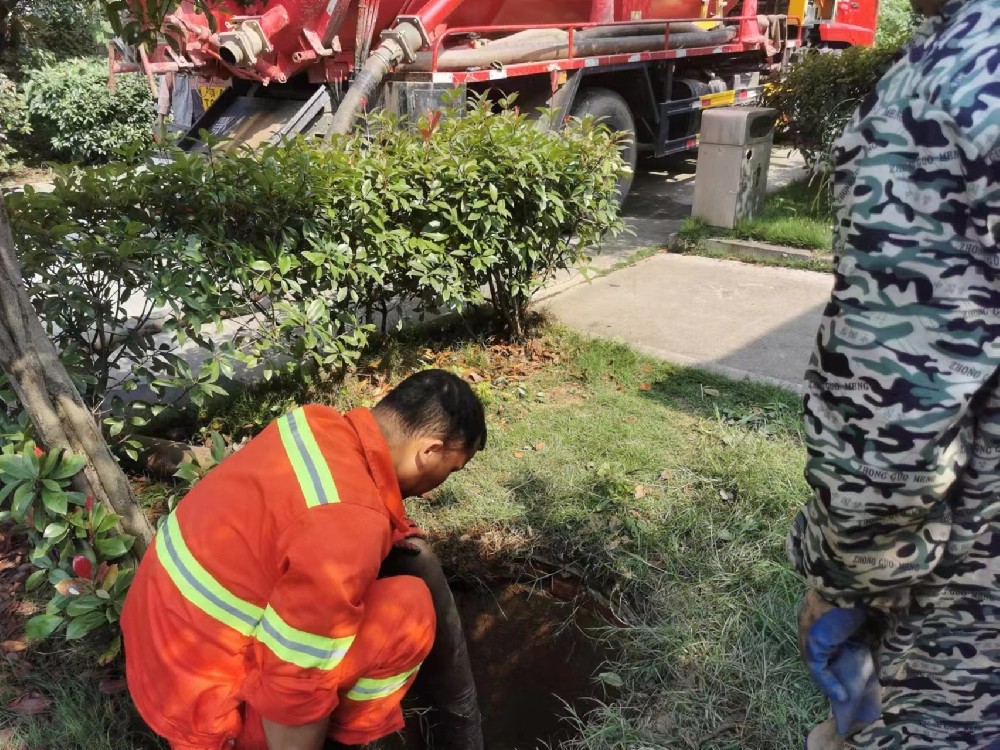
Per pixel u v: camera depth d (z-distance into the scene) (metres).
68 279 3.03
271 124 6.08
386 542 1.66
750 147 6.80
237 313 3.32
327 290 3.79
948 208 1.05
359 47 5.69
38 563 2.23
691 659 2.47
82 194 3.07
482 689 2.60
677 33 8.32
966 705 1.47
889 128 1.10
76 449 2.12
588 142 4.42
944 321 1.08
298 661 1.50
